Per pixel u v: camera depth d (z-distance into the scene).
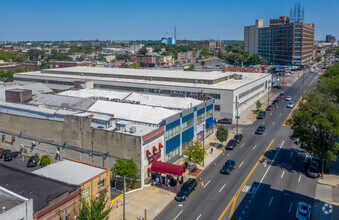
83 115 54.16
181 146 58.88
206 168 54.00
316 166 51.12
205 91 90.12
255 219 37.19
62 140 55.41
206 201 42.00
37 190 33.25
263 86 125.94
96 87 107.25
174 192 45.00
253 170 52.53
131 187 46.72
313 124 49.41
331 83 65.62
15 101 75.81
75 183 36.28
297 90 138.25
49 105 69.75
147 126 53.59
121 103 68.12
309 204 38.59
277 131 76.75
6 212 25.47
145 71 117.75
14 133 63.09
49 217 30.86
